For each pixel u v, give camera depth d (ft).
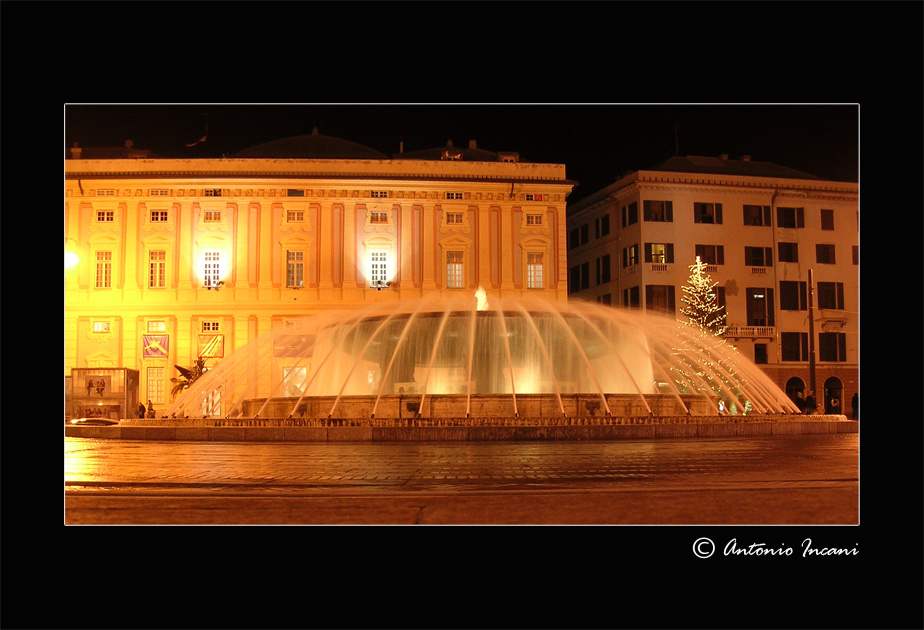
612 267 190.39
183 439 57.11
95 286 160.56
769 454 42.04
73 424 63.41
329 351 77.51
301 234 160.86
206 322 159.84
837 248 185.37
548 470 34.78
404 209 163.22
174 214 160.86
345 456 42.11
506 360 67.10
